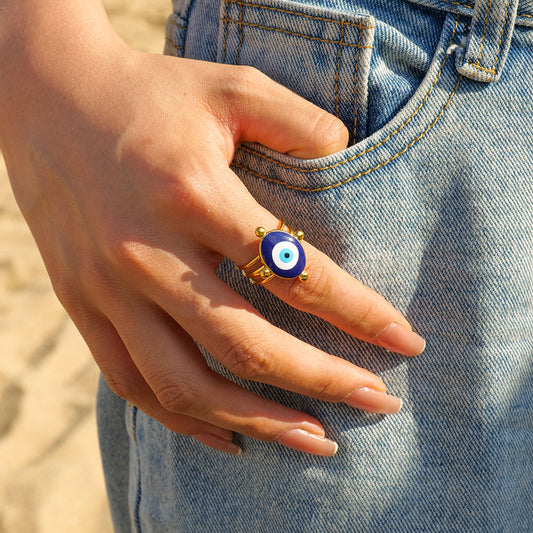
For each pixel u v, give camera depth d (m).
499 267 0.41
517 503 0.43
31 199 0.43
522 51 0.40
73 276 0.42
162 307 0.41
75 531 0.64
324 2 0.40
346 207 0.40
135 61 0.42
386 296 0.41
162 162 0.40
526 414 0.43
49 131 0.42
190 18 0.43
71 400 0.75
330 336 0.42
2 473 0.68
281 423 0.42
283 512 0.43
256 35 0.41
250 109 0.40
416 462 0.42
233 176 0.40
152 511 0.48
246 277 0.41
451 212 0.40
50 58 0.42
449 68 0.40
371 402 0.41
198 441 0.45
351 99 0.40
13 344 0.82
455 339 0.41
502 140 0.40
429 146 0.40
